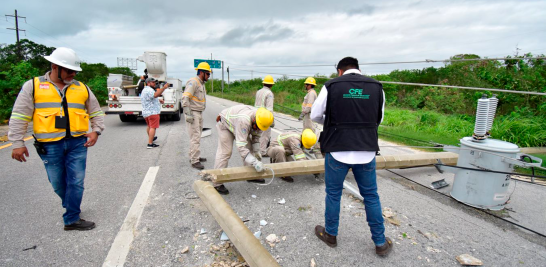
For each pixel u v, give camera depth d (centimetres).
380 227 247
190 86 466
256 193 379
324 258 248
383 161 417
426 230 292
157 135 803
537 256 253
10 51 3042
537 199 368
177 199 359
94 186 404
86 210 330
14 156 251
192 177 441
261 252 212
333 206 255
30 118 259
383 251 248
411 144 686
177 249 258
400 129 881
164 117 1152
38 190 390
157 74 1092
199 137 494
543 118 759
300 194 377
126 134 824
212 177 343
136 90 1165
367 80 240
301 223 305
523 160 329
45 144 261
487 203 330
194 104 478
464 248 264
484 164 325
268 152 450
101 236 278
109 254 250
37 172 467
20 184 412
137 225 297
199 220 308
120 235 279
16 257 244
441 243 271
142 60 1061
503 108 973
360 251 259
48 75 263
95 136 290
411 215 322
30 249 256
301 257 250
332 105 237
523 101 913
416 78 1855
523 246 267
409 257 250
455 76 1454
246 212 328
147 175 450
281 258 248
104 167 495
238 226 243
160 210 330
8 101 1099
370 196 247
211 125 1027
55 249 257
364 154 240
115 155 578
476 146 329
